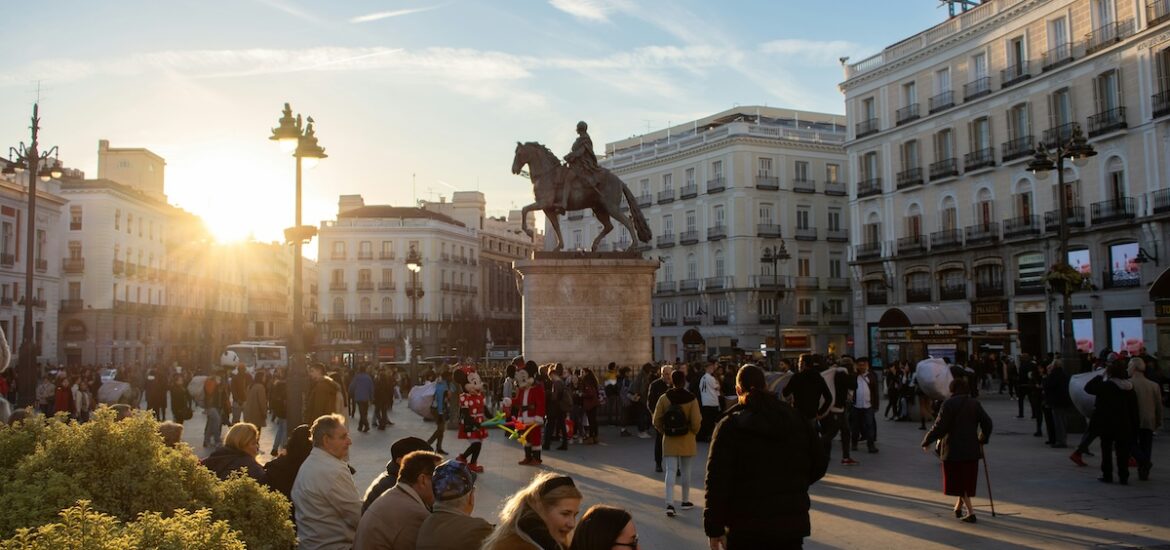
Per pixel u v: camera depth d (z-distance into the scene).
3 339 7.01
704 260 70.56
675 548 8.65
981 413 9.98
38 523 4.24
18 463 5.08
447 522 4.66
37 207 58.88
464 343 88.69
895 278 52.75
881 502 11.17
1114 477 13.22
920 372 21.27
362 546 5.33
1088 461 15.05
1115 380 12.55
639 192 77.38
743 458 5.75
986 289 47.50
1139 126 38.84
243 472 5.93
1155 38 37.91
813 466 5.88
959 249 48.16
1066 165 42.59
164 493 5.09
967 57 48.25
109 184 69.12
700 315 70.56
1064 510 10.52
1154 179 38.19
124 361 71.00
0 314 53.84
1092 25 41.03
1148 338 38.75
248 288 104.81
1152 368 21.64
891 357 31.39
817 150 70.94
